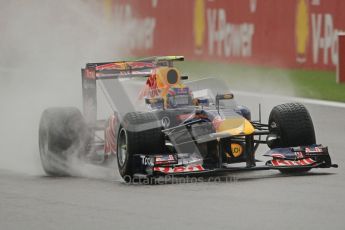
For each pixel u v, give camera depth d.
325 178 32.06
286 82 68.88
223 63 80.31
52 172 36.06
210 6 81.12
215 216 25.64
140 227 24.47
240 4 77.94
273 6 74.88
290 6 73.50
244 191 29.59
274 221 24.75
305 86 66.50
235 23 78.69
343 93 62.84
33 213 26.94
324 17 70.62
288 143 33.31
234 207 26.91
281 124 33.22
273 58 75.69
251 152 31.95
